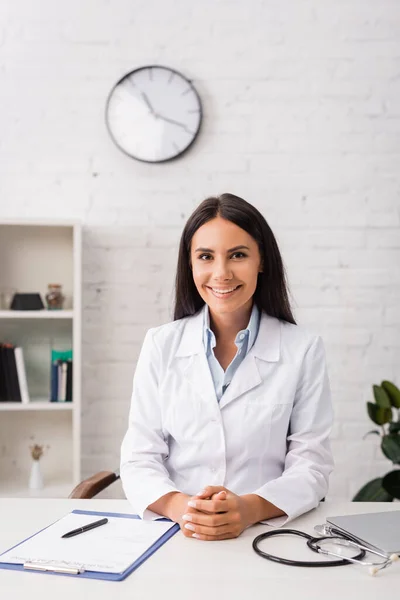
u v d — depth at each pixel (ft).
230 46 9.18
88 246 9.15
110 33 9.14
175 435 4.91
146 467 4.75
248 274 4.76
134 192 9.18
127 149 9.09
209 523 3.90
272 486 4.39
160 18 9.14
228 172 9.19
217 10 9.18
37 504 4.64
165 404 4.98
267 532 4.00
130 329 9.17
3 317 8.63
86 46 9.14
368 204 9.24
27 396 8.52
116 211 9.18
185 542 3.89
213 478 4.84
